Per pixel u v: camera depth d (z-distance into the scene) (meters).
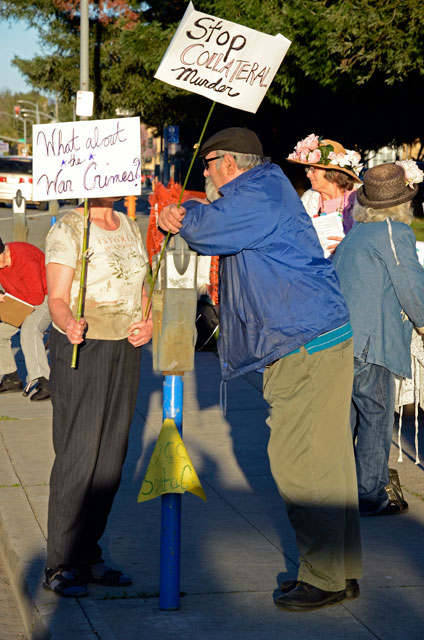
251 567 4.17
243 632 3.53
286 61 19.09
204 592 3.90
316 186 6.18
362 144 25.92
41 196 3.83
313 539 3.72
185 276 3.58
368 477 4.90
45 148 3.83
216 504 5.08
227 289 3.75
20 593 4.09
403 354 4.75
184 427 6.73
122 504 5.10
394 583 4.02
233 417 7.02
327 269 3.73
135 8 28.39
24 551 4.35
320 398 3.69
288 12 17.84
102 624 3.59
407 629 3.57
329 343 3.70
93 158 3.78
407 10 16.56
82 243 3.90
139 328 3.96
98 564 4.04
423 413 7.06
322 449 3.70
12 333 7.85
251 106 3.63
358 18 16.72
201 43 3.50
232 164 3.71
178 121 27.69
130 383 4.02
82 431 3.89
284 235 3.64
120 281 3.92
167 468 3.62
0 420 6.98
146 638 3.46
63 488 3.88
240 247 3.60
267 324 3.64
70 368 3.88
